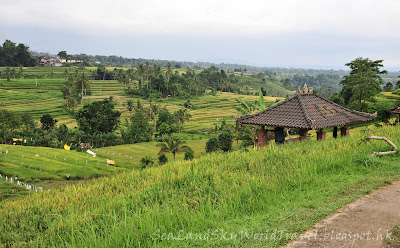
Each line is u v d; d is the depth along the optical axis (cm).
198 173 1307
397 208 840
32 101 15588
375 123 3928
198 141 9369
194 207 983
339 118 1878
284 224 795
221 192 1052
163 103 17538
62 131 9650
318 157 1312
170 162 1730
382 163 1259
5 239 932
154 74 19788
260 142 1980
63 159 6894
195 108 16888
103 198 1184
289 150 1527
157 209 916
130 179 1458
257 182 1085
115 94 18738
